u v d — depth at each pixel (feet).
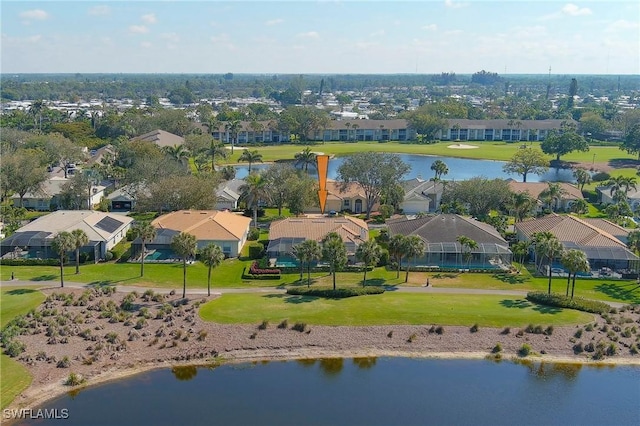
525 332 237.86
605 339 234.17
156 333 231.91
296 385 200.44
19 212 405.59
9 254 325.83
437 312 251.60
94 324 237.86
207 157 615.57
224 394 193.26
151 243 339.36
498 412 185.57
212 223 348.18
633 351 227.20
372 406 187.42
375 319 245.65
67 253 321.52
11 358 209.36
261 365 214.90
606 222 370.32
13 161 440.86
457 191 436.76
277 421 177.58
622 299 279.49
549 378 208.44
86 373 203.00
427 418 180.75
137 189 443.73
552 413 185.78
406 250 288.51
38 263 316.60
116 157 571.69
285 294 275.80
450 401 191.31
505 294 281.54
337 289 274.36
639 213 437.58
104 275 301.63
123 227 369.09
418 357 221.66
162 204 407.03
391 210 439.63
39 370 202.80
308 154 565.53
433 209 485.15
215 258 268.00
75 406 184.03
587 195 529.45
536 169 613.52
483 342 230.89
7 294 268.21
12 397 186.91
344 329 238.07
